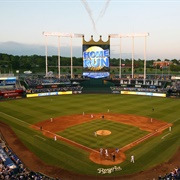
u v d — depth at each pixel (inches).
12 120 2236.7
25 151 1478.8
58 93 4028.1
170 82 4291.3
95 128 1946.4
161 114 2466.8
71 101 3299.7
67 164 1301.7
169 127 1991.9
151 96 3791.8
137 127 1979.6
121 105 2979.8
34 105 2992.1
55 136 1674.5
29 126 2030.0
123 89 4254.4
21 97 3681.1
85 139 1684.3
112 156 1400.1
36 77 4916.3
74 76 5172.2
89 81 4527.6
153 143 1609.3
